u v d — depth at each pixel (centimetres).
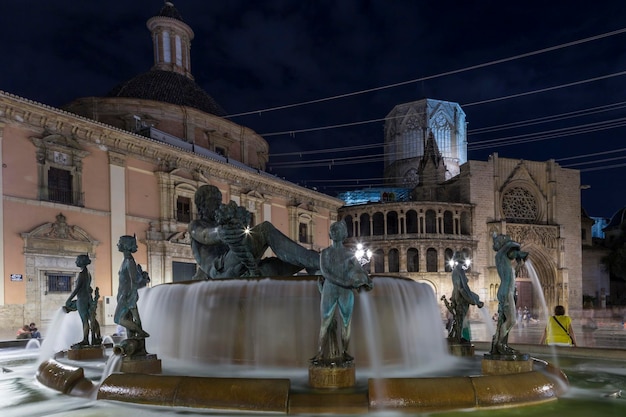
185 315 802
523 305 5288
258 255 910
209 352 759
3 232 2108
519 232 5188
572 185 5606
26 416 525
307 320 712
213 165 3269
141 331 680
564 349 979
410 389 509
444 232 5122
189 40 4591
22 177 2200
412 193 5850
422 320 828
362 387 541
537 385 555
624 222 5997
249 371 700
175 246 2952
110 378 587
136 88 3966
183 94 4041
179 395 533
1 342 1429
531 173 5456
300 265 897
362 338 724
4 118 2142
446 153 6850
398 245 4950
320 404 496
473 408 509
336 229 573
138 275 698
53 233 2303
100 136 2580
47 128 2327
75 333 1680
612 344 1855
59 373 681
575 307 5366
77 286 900
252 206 3703
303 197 4356
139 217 2781
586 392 619
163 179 2925
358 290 562
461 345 859
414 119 6894
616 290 6038
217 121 3819
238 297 748
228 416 498
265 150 4638
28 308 2175
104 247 2566
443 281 4859
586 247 5931
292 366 710
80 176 2466
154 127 3409
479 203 5156
